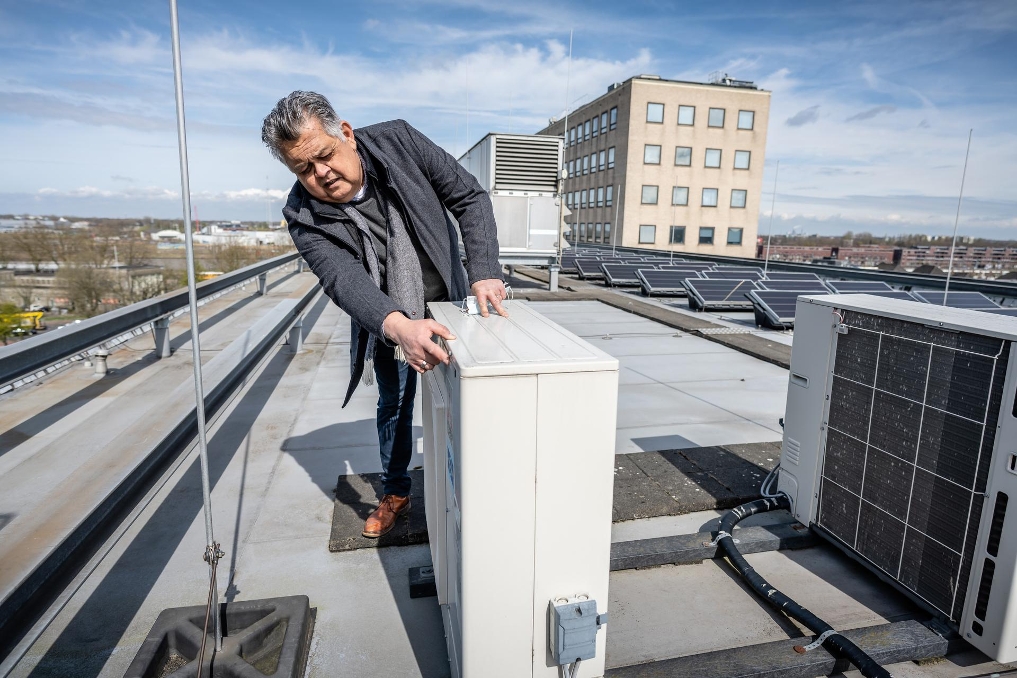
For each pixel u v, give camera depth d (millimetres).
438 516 1691
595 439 1217
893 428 1993
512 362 1155
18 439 3230
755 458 3338
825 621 1986
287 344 6660
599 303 10875
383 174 1853
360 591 2143
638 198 36094
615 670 1690
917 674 1752
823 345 2303
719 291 9805
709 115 36312
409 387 2344
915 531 1931
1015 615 1611
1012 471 1572
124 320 3344
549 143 11500
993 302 8852
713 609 2076
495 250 1979
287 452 3465
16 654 1713
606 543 1290
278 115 1608
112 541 1971
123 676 1638
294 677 1633
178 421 2510
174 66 1425
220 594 2100
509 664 1315
